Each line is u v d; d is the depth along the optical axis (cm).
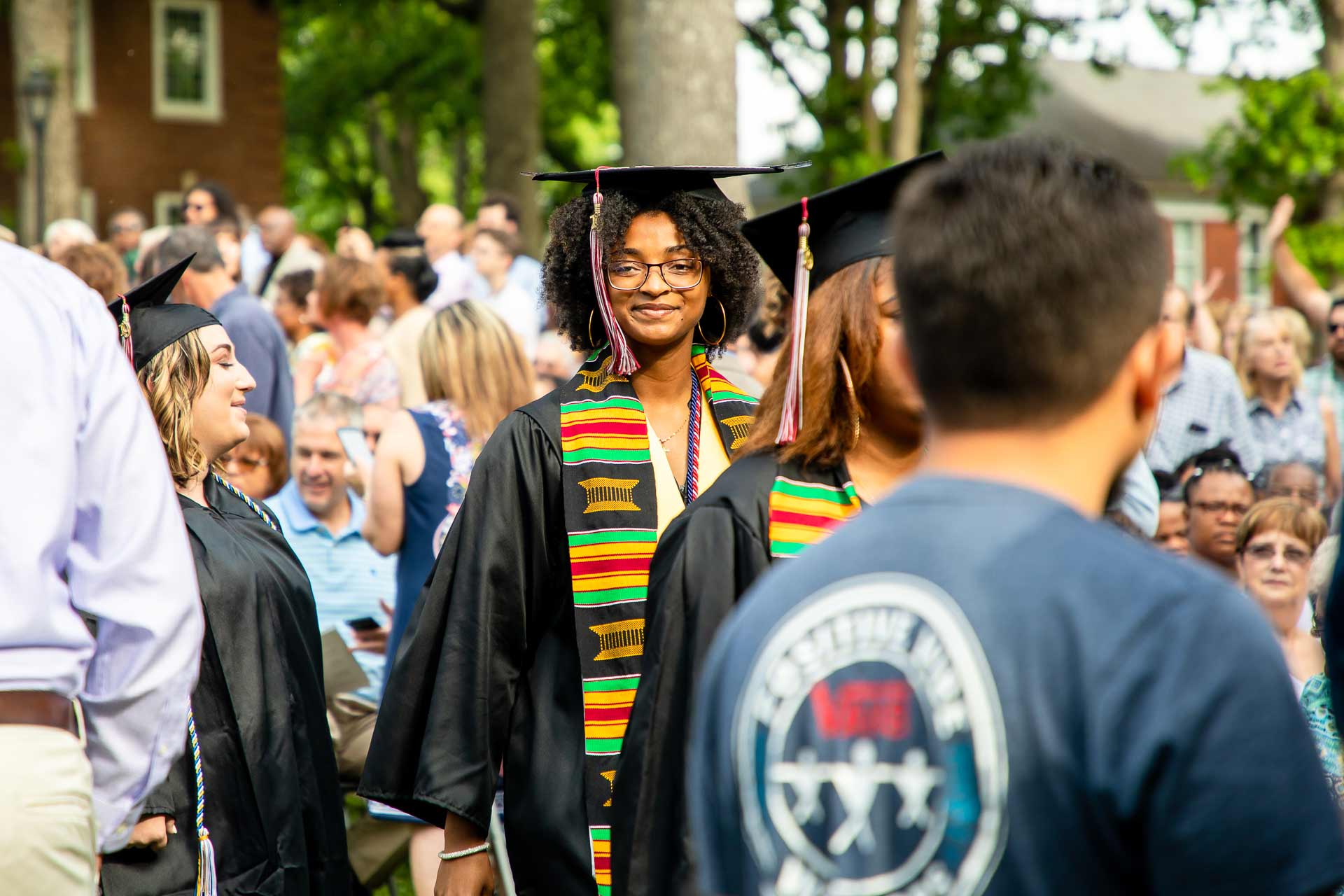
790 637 135
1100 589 125
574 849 289
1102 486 137
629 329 308
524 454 303
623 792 217
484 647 294
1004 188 134
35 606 220
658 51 915
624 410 306
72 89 1606
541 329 853
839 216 243
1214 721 119
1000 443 135
